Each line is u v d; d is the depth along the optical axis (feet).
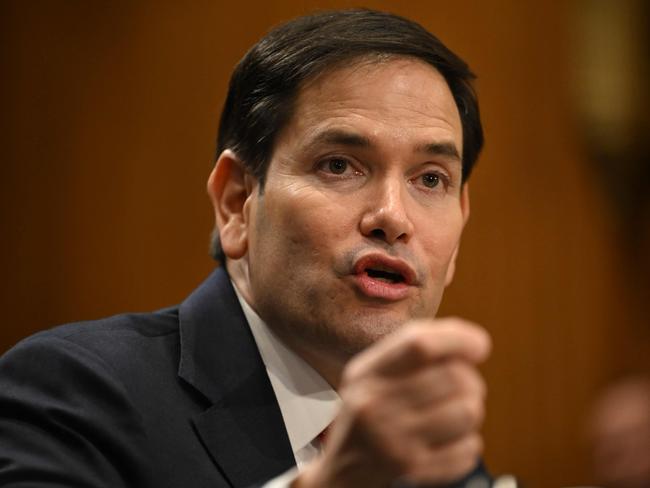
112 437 7.78
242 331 8.96
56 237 21.50
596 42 25.04
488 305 23.58
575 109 24.67
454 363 5.05
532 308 23.91
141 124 21.72
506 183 23.91
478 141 10.11
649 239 24.94
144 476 7.81
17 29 21.47
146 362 8.57
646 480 5.98
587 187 24.77
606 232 24.82
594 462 6.31
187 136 21.81
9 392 7.93
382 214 8.36
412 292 8.52
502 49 23.86
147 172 21.74
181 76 21.83
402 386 5.06
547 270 24.13
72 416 7.75
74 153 21.58
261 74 9.05
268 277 8.66
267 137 8.86
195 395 8.49
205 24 21.88
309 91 8.71
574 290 24.35
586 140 24.94
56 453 7.49
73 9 21.62
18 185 21.43
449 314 23.30
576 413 23.95
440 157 8.81
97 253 21.59
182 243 21.75
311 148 8.57
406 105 8.69
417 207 8.68
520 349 23.71
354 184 8.54
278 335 8.85
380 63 8.77
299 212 8.45
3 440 7.60
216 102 21.84
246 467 8.16
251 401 8.56
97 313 21.54
